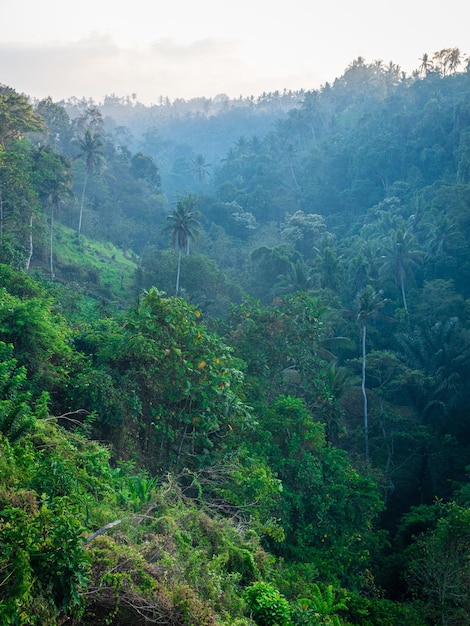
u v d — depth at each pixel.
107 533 9.66
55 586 7.51
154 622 8.40
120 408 16.27
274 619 10.08
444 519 20.36
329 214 96.56
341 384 31.62
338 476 21.88
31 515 8.45
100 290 58.81
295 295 29.06
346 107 134.00
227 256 77.75
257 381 24.52
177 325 18.28
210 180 132.75
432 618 18.38
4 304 16.28
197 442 17.45
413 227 66.06
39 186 58.22
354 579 19.97
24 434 11.82
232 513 14.85
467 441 37.19
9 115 54.97
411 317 48.75
